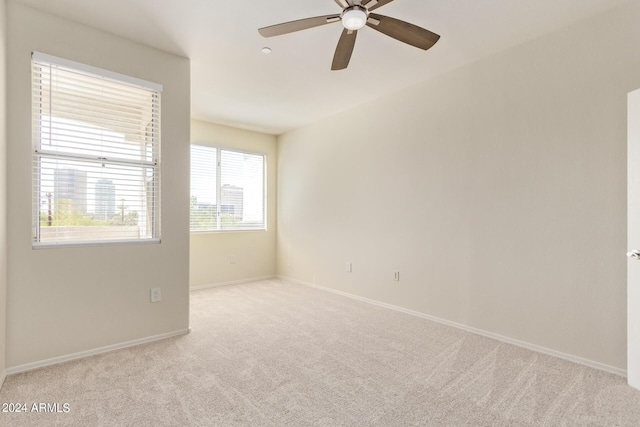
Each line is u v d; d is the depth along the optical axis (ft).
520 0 7.14
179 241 9.73
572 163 8.12
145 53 9.02
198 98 13.01
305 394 6.57
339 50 7.40
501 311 9.45
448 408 6.14
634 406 6.19
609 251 7.57
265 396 6.49
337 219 14.87
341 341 9.29
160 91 9.27
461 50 9.36
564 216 8.26
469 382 7.07
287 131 17.84
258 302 13.34
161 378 7.14
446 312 10.77
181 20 7.91
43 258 7.63
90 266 8.25
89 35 8.14
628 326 6.95
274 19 7.88
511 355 8.43
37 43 7.48
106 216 8.68
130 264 8.86
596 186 7.76
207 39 8.77
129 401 6.27
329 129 15.31
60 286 7.84
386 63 10.13
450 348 8.84
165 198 9.43
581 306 7.98
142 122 9.14
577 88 8.03
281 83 11.60
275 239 18.70
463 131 10.32
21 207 7.34
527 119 8.90
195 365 7.77
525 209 8.95
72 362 7.87
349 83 11.64
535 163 8.75
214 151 16.40
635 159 6.77
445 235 10.82
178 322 9.72
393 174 12.46
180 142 9.70
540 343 8.66
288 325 10.60
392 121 12.48
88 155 8.34
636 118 6.74
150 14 7.67
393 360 8.10
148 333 9.16
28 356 7.42
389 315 11.71
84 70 8.01
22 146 7.34
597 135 7.73
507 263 9.32
